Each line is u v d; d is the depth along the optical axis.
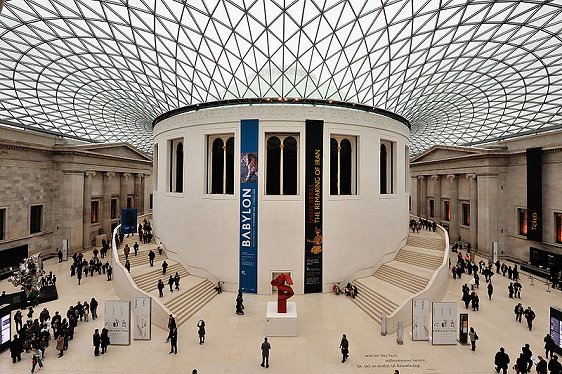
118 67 25.58
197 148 22.72
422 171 44.00
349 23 21.02
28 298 18.19
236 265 21.30
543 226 27.61
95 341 13.21
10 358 13.13
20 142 26.70
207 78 25.61
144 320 14.76
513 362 13.14
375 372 12.30
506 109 32.16
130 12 20.30
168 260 24.08
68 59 23.89
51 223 30.69
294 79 24.09
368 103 28.39
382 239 24.09
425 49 22.91
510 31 20.69
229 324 16.44
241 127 21.36
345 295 20.89
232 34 21.80
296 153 21.81
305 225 20.98
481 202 32.69
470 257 28.58
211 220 21.95
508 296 21.03
